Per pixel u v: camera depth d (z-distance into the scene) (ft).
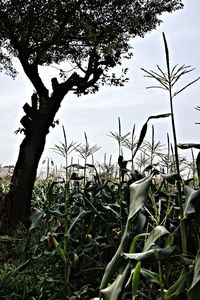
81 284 11.72
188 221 6.95
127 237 6.88
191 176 13.85
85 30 27.20
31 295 11.08
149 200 11.17
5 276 11.98
